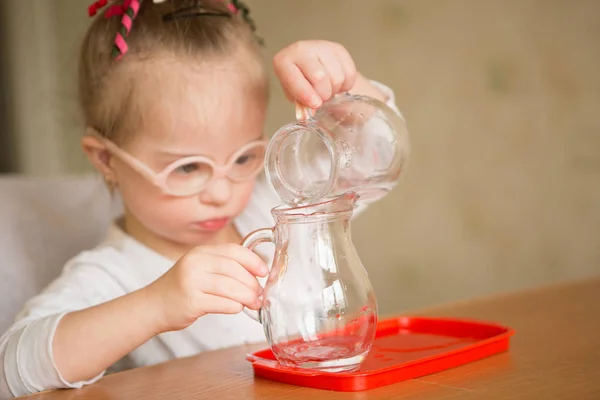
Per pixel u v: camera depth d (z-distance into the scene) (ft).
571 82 5.44
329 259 1.91
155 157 3.06
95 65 3.27
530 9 5.61
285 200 2.31
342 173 2.46
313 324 1.89
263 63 3.28
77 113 3.79
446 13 6.06
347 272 1.92
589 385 1.74
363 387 1.82
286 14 7.06
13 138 8.29
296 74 2.50
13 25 8.18
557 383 1.78
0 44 8.21
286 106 6.81
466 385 1.81
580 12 5.36
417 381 1.87
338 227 1.95
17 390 2.37
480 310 2.87
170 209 3.10
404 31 6.31
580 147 5.43
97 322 2.32
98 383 2.21
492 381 1.83
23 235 3.92
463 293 6.16
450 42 6.06
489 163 5.93
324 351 1.90
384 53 6.45
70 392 2.13
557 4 5.47
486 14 5.84
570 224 5.54
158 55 3.05
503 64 5.79
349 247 1.97
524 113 5.71
